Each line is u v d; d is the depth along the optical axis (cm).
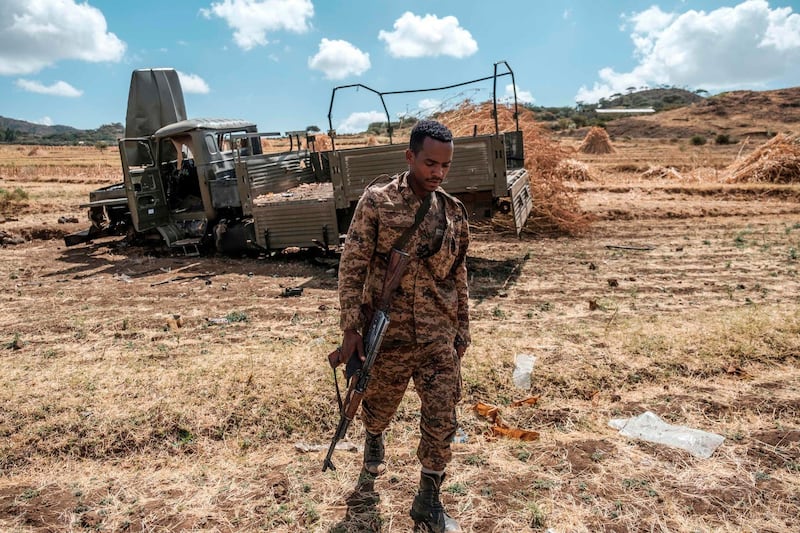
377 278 272
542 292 718
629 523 284
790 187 1571
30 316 674
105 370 470
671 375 448
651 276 789
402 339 269
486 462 340
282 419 390
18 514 302
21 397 416
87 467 352
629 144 4922
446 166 253
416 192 261
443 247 263
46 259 1063
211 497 314
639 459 341
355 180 841
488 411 395
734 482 315
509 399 418
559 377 438
